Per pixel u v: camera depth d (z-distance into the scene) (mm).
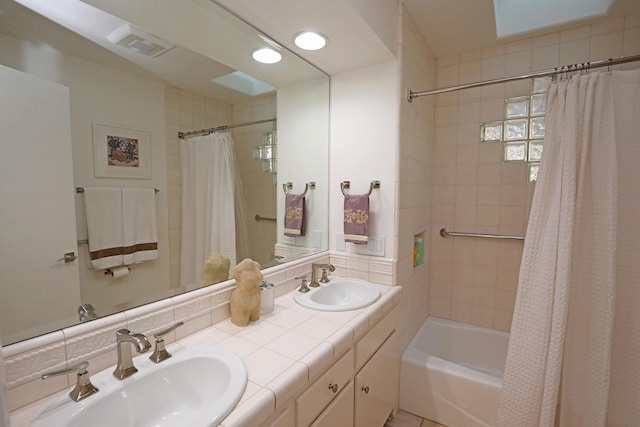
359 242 1779
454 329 2338
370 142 1797
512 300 2215
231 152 1447
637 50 1794
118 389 817
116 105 1018
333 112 1935
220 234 1395
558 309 1428
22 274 792
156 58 1132
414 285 2107
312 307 1403
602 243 1411
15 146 781
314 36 1444
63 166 883
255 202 1582
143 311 999
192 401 934
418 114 2014
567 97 1449
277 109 1663
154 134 1136
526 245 1535
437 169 2410
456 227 2371
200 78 1292
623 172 1412
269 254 1672
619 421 1458
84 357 857
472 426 1729
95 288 955
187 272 1243
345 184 1891
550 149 1494
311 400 1010
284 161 1730
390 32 1582
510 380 1565
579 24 1900
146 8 1081
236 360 939
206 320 1202
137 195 1082
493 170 2221
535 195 1522
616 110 1403
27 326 795
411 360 1883
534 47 2057
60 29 872
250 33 1399
